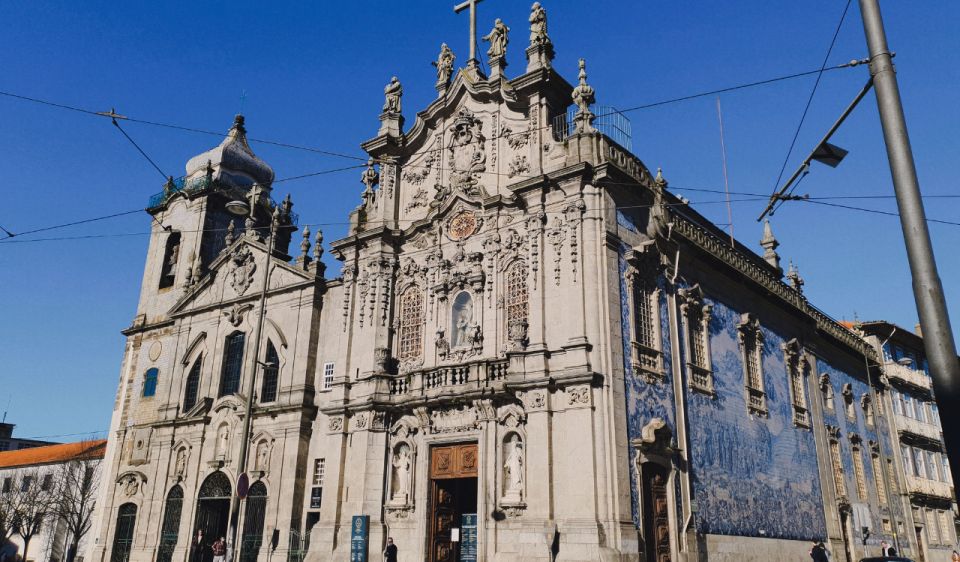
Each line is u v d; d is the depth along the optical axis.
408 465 26.61
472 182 28.20
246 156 42.88
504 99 28.17
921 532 45.47
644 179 27.27
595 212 24.69
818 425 36.97
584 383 22.75
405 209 30.53
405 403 26.64
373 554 25.66
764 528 29.28
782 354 35.72
